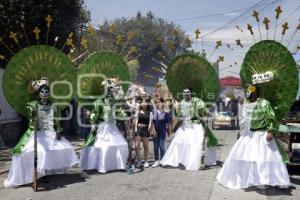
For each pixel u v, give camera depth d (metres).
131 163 11.04
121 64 12.02
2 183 9.75
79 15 21.12
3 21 17.95
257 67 9.70
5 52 18.41
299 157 10.53
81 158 11.19
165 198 8.34
